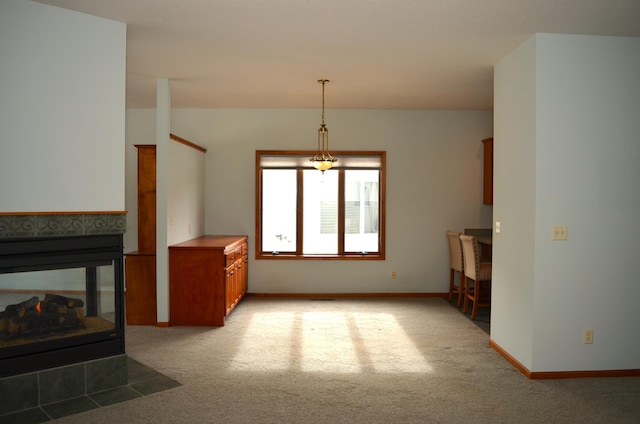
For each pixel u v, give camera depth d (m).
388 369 4.01
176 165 5.57
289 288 6.97
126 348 4.52
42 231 3.21
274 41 3.99
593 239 3.85
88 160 3.41
